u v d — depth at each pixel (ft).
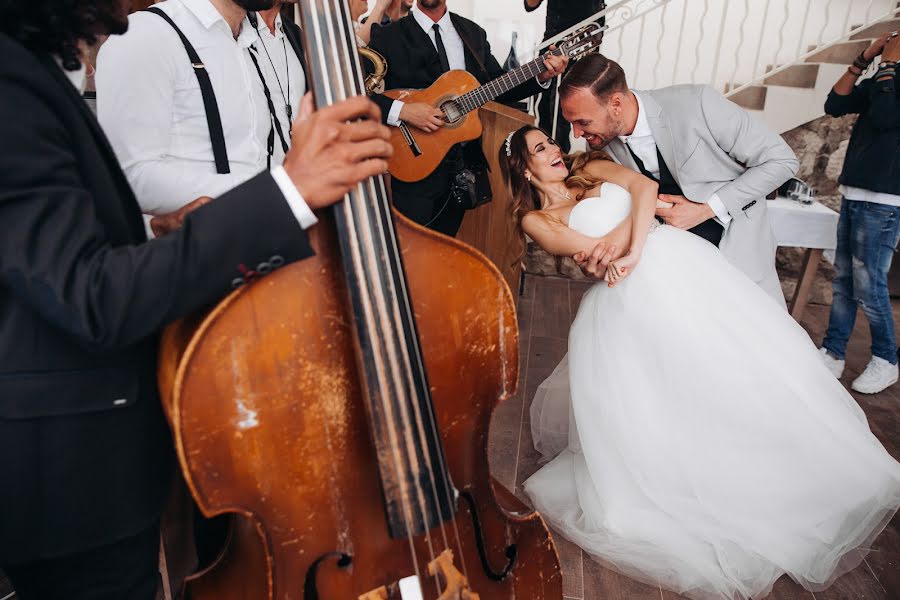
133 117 4.91
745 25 18.58
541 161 6.93
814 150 14.40
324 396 3.00
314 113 2.61
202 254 2.52
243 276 2.68
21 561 2.90
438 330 3.33
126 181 2.99
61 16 2.57
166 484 3.32
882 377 10.23
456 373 3.42
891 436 9.22
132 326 2.48
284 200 2.58
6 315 2.66
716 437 6.34
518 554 3.78
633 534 6.54
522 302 13.97
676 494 6.52
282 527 3.04
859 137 9.73
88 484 2.93
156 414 3.17
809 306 14.30
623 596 6.25
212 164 5.35
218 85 5.20
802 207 10.28
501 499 3.91
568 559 6.70
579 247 6.56
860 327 13.10
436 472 3.10
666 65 19.24
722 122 6.84
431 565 3.21
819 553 6.37
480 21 20.56
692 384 6.29
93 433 2.89
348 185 2.63
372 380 2.91
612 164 7.02
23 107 2.36
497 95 9.68
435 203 10.43
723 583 6.15
